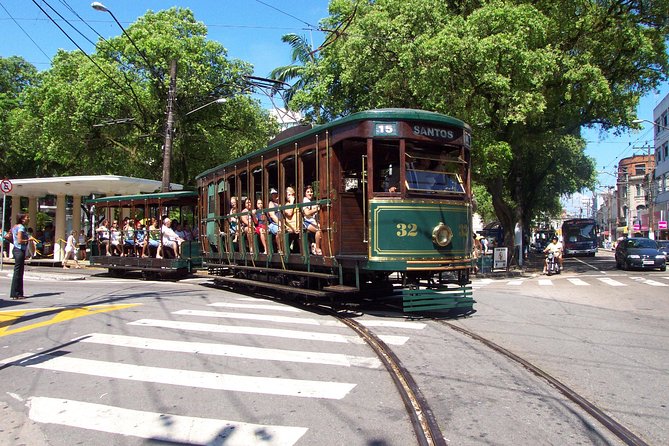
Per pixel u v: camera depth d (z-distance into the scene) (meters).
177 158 27.55
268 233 12.30
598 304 12.98
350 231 10.24
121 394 5.61
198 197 17.23
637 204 66.06
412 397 5.39
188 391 5.68
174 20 25.47
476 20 18.61
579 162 40.28
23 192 24.47
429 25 19.14
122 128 25.58
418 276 10.03
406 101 21.19
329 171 10.11
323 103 24.39
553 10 21.77
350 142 10.27
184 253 17.19
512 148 24.66
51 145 25.53
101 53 24.38
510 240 27.00
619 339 8.41
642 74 24.03
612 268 28.33
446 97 19.25
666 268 27.70
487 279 21.73
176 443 4.38
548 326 9.53
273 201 12.29
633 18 22.69
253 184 13.05
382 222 9.38
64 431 4.68
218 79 26.59
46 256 26.98
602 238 80.06
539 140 24.81
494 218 66.56
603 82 20.88
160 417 4.94
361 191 10.45
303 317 10.05
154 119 25.64
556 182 40.88
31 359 7.08
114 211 23.30
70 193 24.05
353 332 8.62
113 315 10.20
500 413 4.98
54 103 24.56
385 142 9.77
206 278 18.73
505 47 17.94
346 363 6.72
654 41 23.42
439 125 9.90
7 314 10.52
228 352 7.29
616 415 4.96
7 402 5.48
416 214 9.54
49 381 6.12
